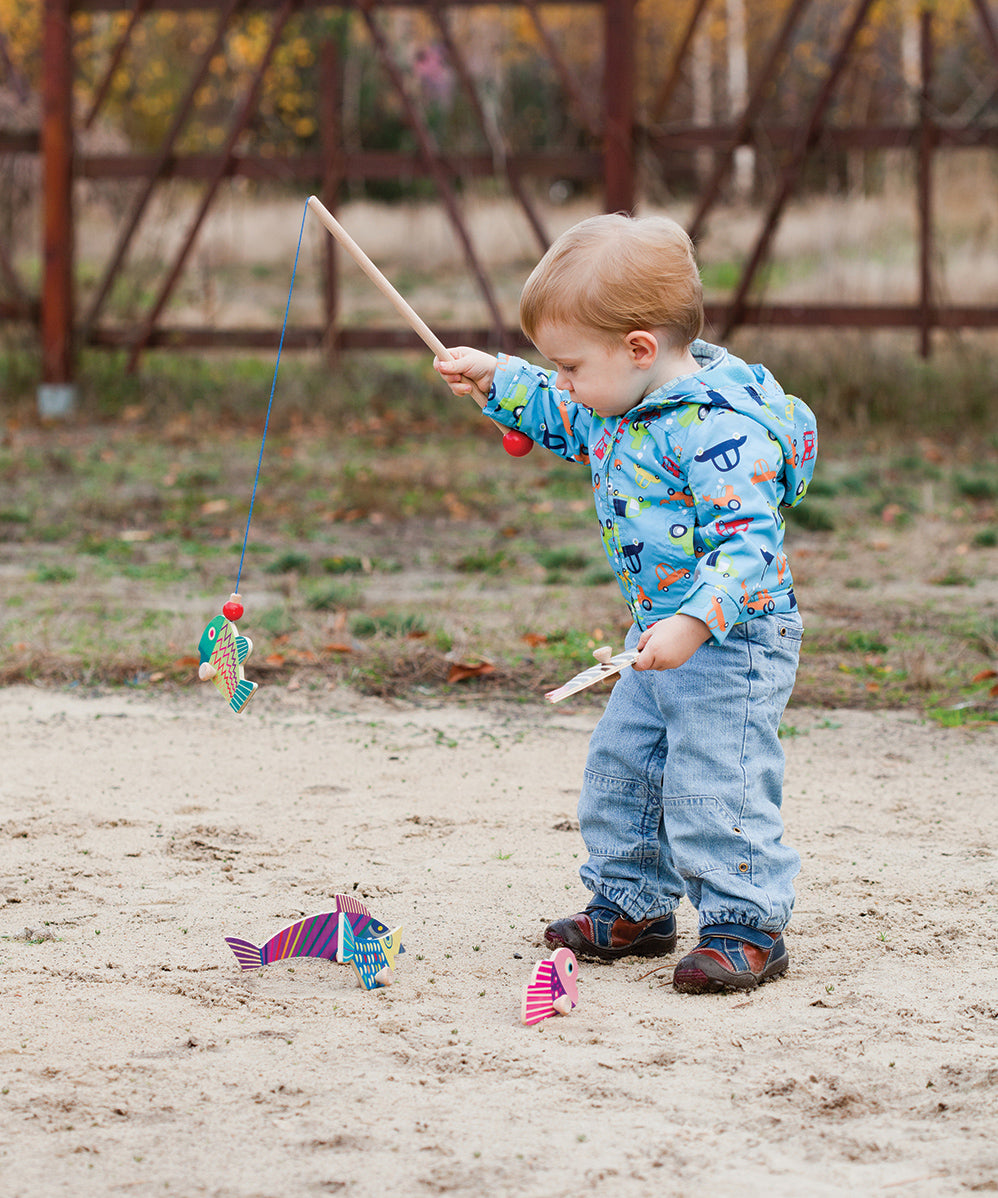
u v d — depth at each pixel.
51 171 16.72
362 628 8.19
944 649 7.87
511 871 4.81
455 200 16.39
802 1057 3.41
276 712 6.88
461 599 9.12
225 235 27.45
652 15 31.48
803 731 6.57
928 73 16.31
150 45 26.70
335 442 15.25
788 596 3.96
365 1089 3.23
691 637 3.49
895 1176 2.85
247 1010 3.71
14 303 17.47
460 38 32.84
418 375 18.08
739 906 3.85
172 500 12.26
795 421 3.81
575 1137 3.01
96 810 5.44
